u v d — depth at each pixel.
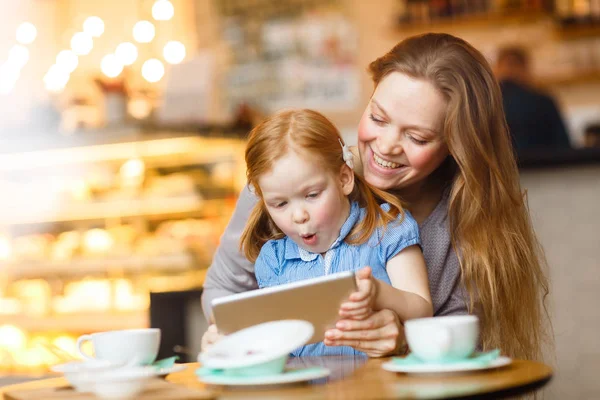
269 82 6.63
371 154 1.79
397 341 1.52
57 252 4.41
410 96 1.72
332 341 1.51
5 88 5.98
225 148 4.34
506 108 4.42
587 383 3.32
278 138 1.58
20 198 4.55
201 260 4.23
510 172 1.87
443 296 1.90
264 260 1.77
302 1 6.56
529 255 1.89
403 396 1.12
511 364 1.38
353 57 6.47
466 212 1.83
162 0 6.39
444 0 6.15
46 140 4.27
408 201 1.92
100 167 4.48
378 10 6.39
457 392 1.13
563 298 3.35
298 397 1.15
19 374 4.20
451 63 1.75
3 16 6.57
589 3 5.79
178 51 5.87
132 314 4.24
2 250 4.54
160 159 4.42
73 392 1.32
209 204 4.33
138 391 1.20
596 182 3.30
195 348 3.10
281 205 1.63
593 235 3.30
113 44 6.36
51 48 6.57
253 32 6.65
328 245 1.68
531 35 5.95
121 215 4.40
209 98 4.70
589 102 5.88
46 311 4.41
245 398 1.16
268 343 1.30
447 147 1.80
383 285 1.53
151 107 4.59
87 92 5.93
